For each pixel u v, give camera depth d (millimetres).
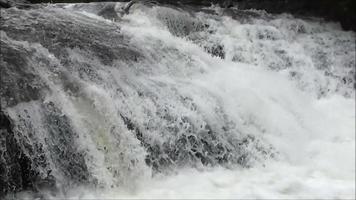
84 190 4863
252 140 6438
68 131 4996
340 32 11422
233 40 8992
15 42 5590
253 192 5215
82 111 5184
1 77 4910
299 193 5344
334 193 5391
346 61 10008
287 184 5531
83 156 5004
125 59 6316
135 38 7023
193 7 10195
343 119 8211
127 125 5453
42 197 4680
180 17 8859
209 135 6078
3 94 4781
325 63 9766
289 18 11211
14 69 5082
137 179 5199
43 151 4812
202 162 5879
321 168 6273
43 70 5301
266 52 9156
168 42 7383
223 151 6070
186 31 8922
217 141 6098
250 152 6258
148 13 8461
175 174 5496
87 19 7219
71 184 4875
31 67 5230
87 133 5102
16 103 4809
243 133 6441
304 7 12039
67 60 5703
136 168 5258
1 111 4648
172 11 8773
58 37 6121
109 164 5121
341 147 6992
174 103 6012
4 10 6637
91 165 5008
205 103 6312
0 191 4555
